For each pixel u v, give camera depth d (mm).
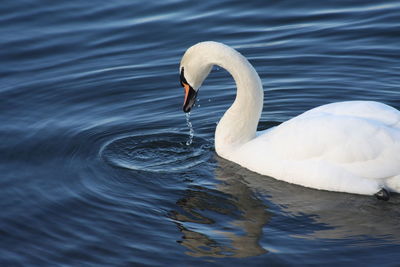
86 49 19797
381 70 18141
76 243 12211
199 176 14188
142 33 20328
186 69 14727
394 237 12023
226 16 20953
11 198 13625
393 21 20062
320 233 12211
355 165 13141
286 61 18859
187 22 20750
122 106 17297
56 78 18531
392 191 13219
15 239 12414
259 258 11602
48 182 14148
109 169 14578
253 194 13461
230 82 18281
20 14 21422
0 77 18609
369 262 11359
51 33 20516
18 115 16906
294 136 13625
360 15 20547
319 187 13430
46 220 12898
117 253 11914
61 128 16312
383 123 13312
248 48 19438
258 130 16062
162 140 15758
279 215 12781
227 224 12586
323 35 19797
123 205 13250
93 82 18297
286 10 21141
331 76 18078
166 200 13383
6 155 15211
